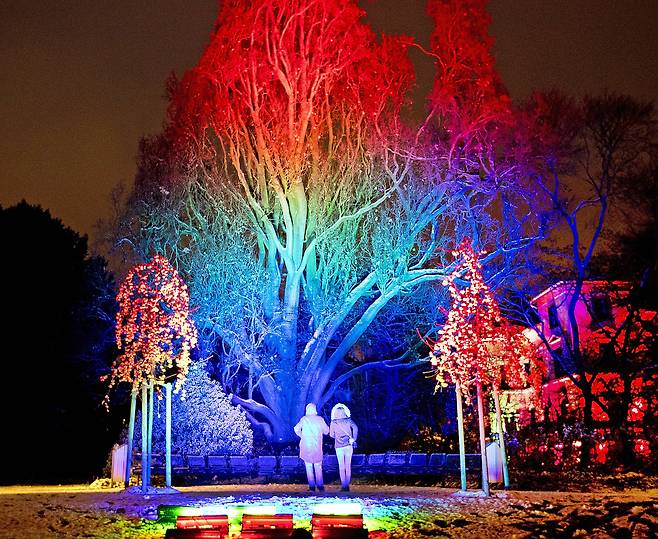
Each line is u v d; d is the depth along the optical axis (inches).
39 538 424.8
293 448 1299.2
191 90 1572.3
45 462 1108.5
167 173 1502.2
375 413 1568.7
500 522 491.2
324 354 1578.5
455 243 1545.3
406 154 1569.9
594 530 468.4
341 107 1588.3
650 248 1251.2
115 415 1192.8
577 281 1282.0
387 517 506.6
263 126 1542.8
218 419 1099.9
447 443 1218.0
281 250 1533.0
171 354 746.8
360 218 1574.8
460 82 1573.6
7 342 1109.7
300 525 472.1
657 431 954.1
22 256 1167.0
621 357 1171.9
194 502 609.0
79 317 1214.9
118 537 433.7
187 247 1457.9
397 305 1609.3
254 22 1562.5
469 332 683.4
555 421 1082.1
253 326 1454.2
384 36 1603.1
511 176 1454.2
